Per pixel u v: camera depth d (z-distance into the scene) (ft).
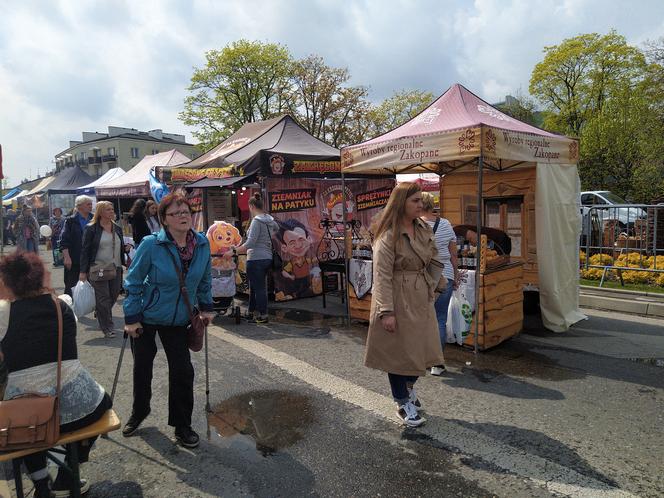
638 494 9.67
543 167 21.31
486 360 17.89
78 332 23.43
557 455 11.21
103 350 20.34
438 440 12.04
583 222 34.50
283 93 115.24
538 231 21.54
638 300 25.73
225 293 23.59
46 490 9.45
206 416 13.69
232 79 114.93
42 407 8.34
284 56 116.06
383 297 11.82
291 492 10.07
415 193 12.00
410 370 11.98
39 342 8.68
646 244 30.09
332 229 31.35
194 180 32.40
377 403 14.28
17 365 8.62
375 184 33.96
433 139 18.70
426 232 12.44
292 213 29.60
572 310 22.93
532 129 20.98
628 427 12.53
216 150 37.83
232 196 35.01
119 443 12.23
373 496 9.87
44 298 8.96
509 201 25.17
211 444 12.11
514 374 16.43
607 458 11.05
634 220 33.01
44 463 9.37
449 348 19.35
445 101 21.74
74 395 8.96
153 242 11.48
